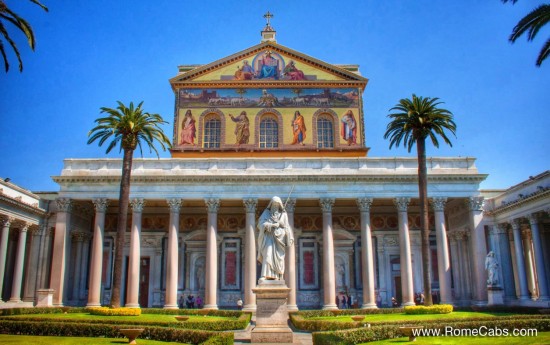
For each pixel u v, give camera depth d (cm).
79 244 6019
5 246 4978
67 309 4641
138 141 4694
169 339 2695
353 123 6359
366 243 5375
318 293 6119
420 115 4694
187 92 6431
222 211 6334
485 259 5362
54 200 5903
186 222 6294
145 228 6253
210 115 6406
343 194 5503
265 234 2316
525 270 5672
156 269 6150
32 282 5634
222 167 5594
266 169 5566
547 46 2908
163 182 5491
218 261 6203
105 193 5475
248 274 5241
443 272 5344
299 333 3312
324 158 5625
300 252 6247
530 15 2809
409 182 5550
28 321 3088
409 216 6384
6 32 2850
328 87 6488
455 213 6184
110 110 4616
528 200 5156
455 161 5669
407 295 5244
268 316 2191
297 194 5484
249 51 6538
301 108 6412
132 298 5184
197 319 3688
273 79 6481
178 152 6156
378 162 5625
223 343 2112
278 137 6322
